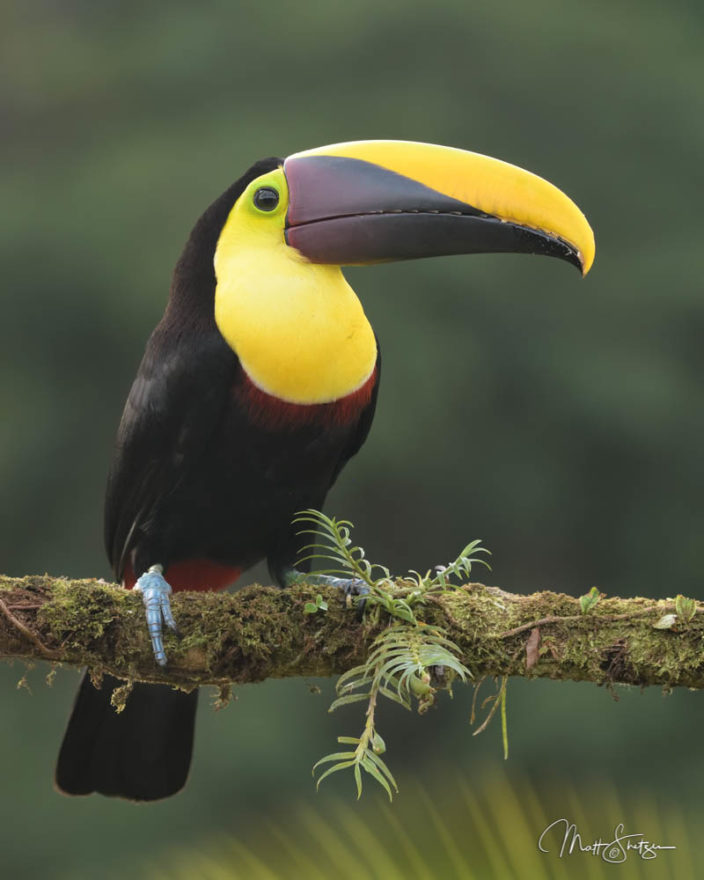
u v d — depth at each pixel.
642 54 22.30
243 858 5.68
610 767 16.81
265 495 6.50
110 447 20.27
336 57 22.45
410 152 6.44
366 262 6.36
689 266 21.08
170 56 23.08
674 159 22.17
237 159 20.67
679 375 20.94
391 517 20.45
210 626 5.41
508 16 22.23
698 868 5.35
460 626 5.28
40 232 20.55
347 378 6.31
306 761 17.00
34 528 19.98
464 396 20.16
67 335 20.50
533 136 22.11
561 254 6.35
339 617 5.41
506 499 20.30
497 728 17.47
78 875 15.92
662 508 20.78
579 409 20.34
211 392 6.24
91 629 5.37
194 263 6.46
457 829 5.41
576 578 20.86
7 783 16.77
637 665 5.17
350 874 5.40
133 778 6.93
